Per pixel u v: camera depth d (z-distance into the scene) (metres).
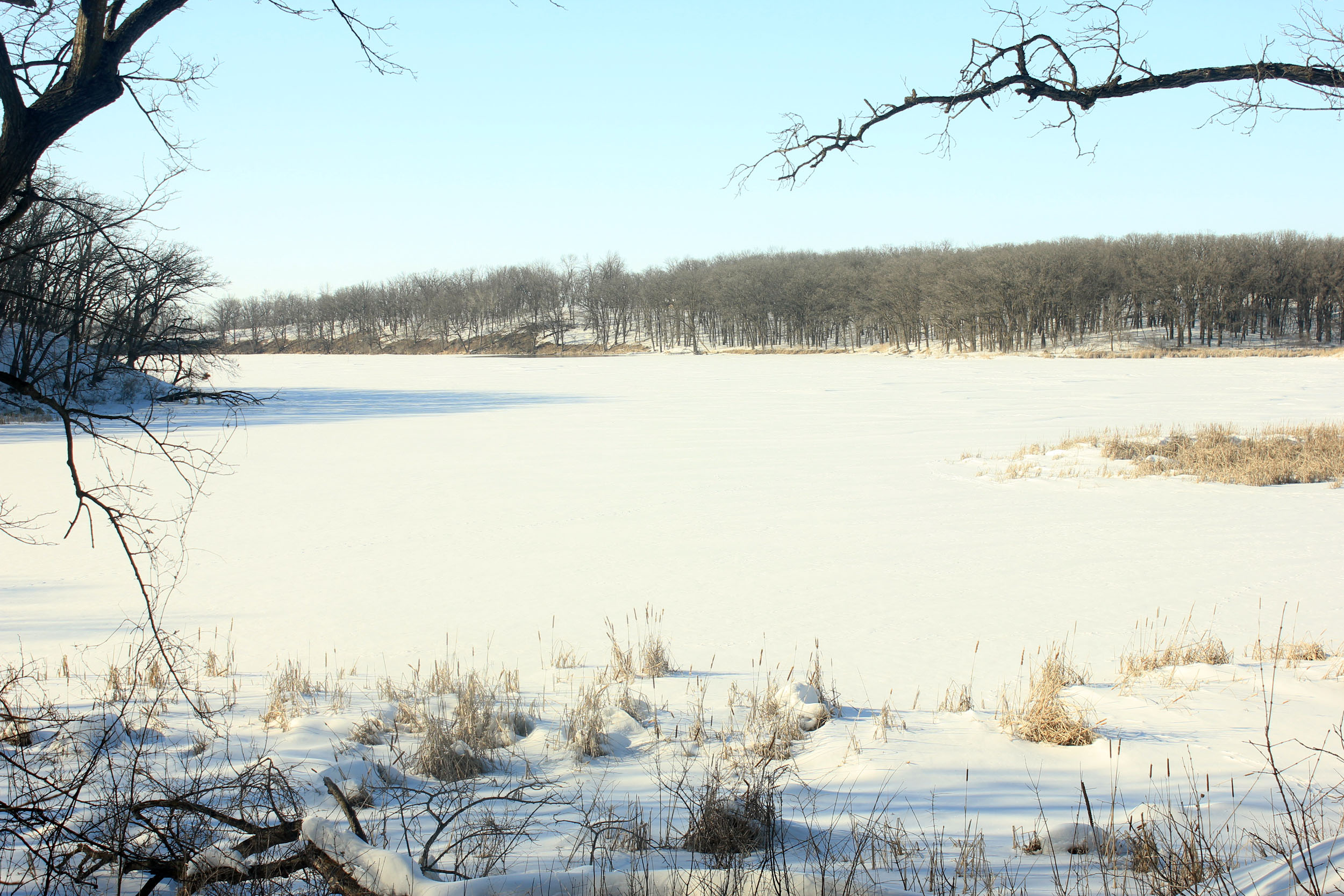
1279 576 13.78
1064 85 4.79
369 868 3.29
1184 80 4.63
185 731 6.71
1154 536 17.08
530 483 25.45
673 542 17.58
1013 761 5.90
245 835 4.09
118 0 3.63
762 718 7.25
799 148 5.18
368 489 24.67
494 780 5.71
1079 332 114.06
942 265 118.12
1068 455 27.58
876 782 5.52
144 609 13.09
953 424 39.28
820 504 21.48
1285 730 6.15
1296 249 100.50
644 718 7.56
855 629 11.55
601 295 162.62
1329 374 65.38
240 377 91.00
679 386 70.31
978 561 15.44
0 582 14.91
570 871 3.63
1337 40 4.43
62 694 7.89
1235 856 3.86
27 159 3.45
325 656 10.22
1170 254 101.50
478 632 11.81
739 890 3.31
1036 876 3.82
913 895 3.44
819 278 134.88
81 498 4.16
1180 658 9.07
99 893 3.76
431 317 178.12
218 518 20.69
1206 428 30.97
